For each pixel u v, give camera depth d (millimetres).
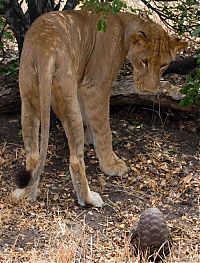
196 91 7578
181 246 6023
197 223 6457
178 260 5711
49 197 6820
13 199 6633
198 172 7457
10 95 8359
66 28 6648
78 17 6961
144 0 8961
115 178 7316
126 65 9398
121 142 7992
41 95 6039
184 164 7590
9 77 8602
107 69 7055
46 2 8148
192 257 5797
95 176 7344
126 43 7211
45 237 6090
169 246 5789
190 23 8953
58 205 6691
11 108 8469
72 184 7117
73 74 6359
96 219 6496
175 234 6242
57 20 6633
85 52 7000
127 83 8375
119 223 6441
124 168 7391
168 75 9375
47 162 7535
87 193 6664
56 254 5668
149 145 7945
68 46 6547
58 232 6012
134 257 5703
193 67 9453
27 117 6438
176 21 8820
